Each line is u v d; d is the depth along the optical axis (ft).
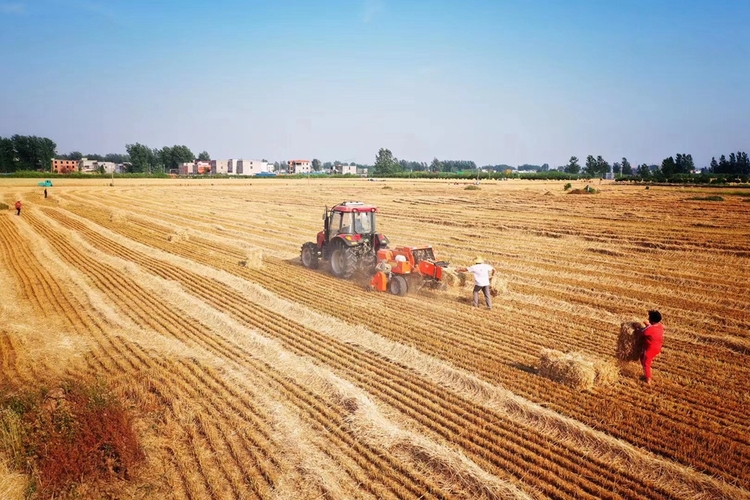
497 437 22.22
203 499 18.34
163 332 35.27
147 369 28.84
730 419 23.86
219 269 55.52
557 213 109.09
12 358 30.37
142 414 24.16
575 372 26.61
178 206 131.23
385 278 45.37
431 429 22.89
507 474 19.70
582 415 24.03
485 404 25.11
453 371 28.12
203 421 23.13
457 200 144.97
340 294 45.01
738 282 50.83
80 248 67.82
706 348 33.50
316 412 24.13
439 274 43.14
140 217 105.29
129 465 20.12
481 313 39.65
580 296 45.93
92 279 49.96
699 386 27.43
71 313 39.22
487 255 65.00
